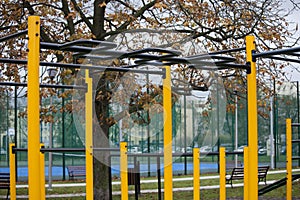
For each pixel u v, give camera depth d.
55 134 25.16
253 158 5.66
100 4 10.70
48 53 11.07
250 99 5.68
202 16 11.08
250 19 11.32
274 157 26.23
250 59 5.72
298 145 25.30
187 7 10.94
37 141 4.58
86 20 11.79
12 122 25.98
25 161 26.16
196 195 6.17
